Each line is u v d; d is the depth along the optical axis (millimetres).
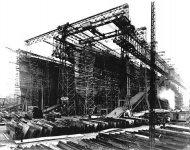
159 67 49844
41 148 13797
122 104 40188
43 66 46062
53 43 35969
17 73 42688
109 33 32188
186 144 14820
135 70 49875
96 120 28016
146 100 45781
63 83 38312
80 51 38812
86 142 15648
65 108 35344
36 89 44156
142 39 37000
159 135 17812
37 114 33500
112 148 13766
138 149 13906
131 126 28219
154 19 13875
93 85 39438
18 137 18969
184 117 32125
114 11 28641
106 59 44375
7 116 34344
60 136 20969
